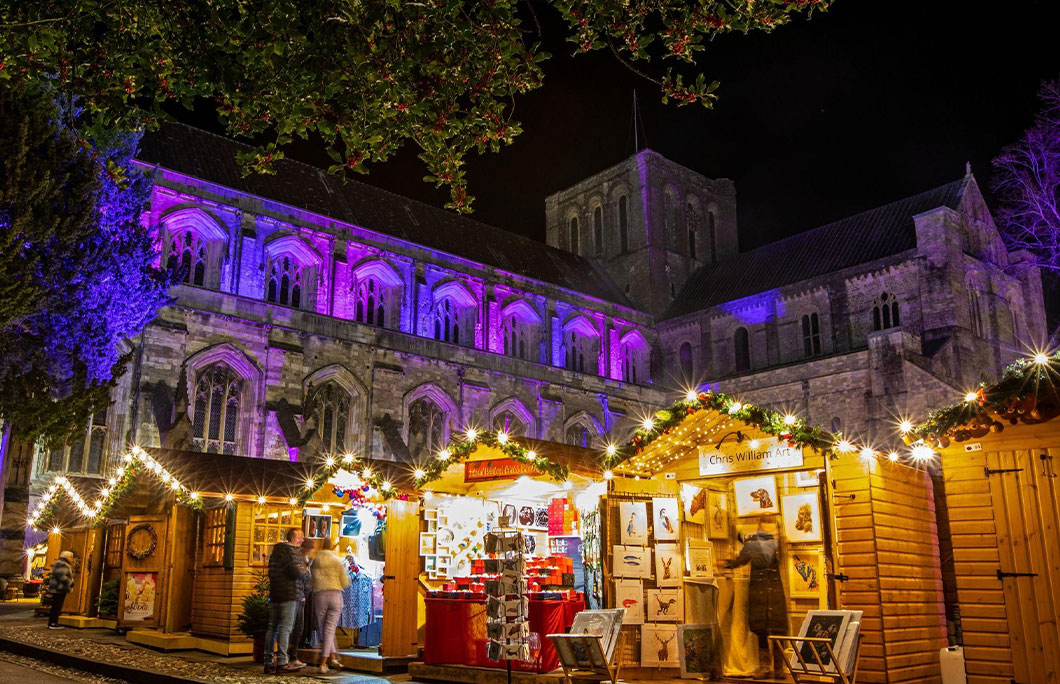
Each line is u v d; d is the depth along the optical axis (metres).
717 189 84.38
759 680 14.10
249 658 18.66
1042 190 47.44
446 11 12.20
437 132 12.41
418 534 17.53
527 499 19.52
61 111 22.02
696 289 74.75
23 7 12.52
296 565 16.55
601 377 65.88
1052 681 11.59
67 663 17.38
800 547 15.48
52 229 21.83
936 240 57.56
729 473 15.48
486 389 58.38
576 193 83.69
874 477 14.11
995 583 12.20
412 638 16.88
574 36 12.41
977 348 57.38
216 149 53.88
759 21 12.11
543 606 14.71
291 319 49.72
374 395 52.31
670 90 12.30
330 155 12.65
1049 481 12.13
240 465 21.94
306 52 12.15
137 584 22.84
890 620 13.63
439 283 59.31
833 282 62.44
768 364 65.19
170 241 48.06
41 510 30.77
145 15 12.92
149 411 42.91
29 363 23.12
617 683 13.25
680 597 15.08
